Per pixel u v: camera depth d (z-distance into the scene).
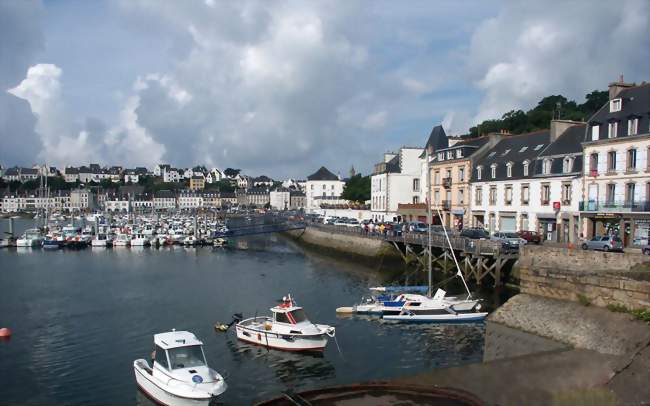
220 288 37.59
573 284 20.86
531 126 81.69
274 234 94.44
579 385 14.58
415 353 22.41
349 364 21.17
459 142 60.97
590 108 83.88
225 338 24.81
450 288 34.88
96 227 73.62
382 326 26.72
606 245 31.06
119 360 21.66
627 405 13.47
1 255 58.72
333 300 33.16
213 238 70.25
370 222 64.94
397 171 72.94
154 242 69.06
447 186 57.31
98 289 37.12
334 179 136.12
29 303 32.31
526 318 21.62
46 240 66.06
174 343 18.23
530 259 29.39
